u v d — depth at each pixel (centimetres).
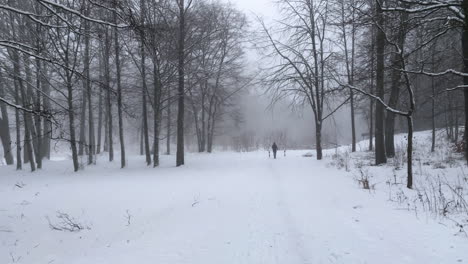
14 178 1950
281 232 643
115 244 624
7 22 1603
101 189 1337
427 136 2906
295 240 591
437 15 1023
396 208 727
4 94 2402
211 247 579
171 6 2102
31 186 1584
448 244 496
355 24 1046
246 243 592
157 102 2322
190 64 2433
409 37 1088
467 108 1108
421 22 916
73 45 1584
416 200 789
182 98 2350
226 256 535
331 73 1998
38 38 945
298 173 1565
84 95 2769
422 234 548
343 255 502
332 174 1393
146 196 1114
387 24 994
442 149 2141
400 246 507
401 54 876
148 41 762
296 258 515
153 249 579
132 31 726
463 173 1041
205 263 509
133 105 2889
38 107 708
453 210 688
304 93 2336
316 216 731
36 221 845
